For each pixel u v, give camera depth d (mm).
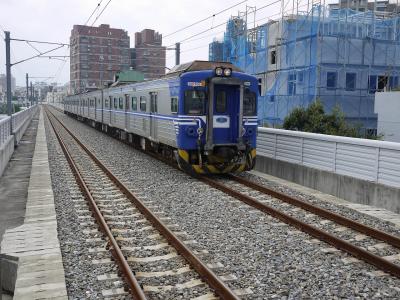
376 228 7633
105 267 5867
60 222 8016
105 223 7461
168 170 13820
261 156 13648
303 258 6191
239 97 12484
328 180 10477
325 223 7922
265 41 29266
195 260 5766
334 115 18859
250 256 6273
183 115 12172
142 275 5566
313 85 24234
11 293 6027
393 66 25297
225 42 35750
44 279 5312
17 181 12727
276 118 26766
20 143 23391
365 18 26875
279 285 5297
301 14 27109
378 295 5047
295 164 11820
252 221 8047
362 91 25234
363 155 9422
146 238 7109
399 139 18812
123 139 22828
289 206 9195
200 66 12703
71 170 13898
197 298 4941
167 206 9148
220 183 11406
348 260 6098
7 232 7289
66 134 28562
